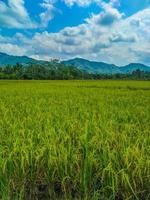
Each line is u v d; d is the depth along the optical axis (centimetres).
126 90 3041
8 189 418
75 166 469
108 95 2150
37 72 12188
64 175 444
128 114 905
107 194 413
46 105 1288
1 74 11388
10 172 434
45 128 640
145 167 429
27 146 482
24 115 944
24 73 12050
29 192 460
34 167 460
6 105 1298
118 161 451
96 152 492
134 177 432
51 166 442
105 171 421
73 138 602
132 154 452
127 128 678
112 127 689
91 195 421
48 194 459
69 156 461
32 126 680
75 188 436
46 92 2558
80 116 881
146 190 425
